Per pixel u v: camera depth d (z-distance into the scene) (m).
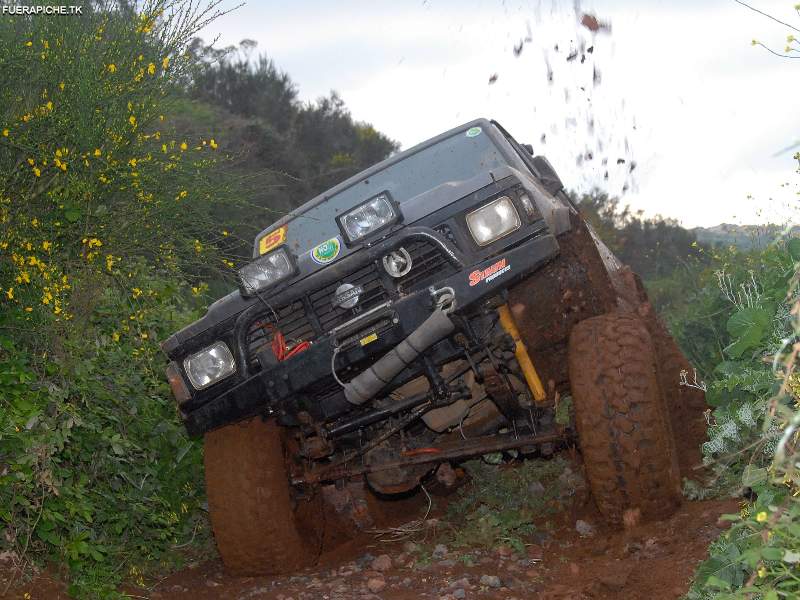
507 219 4.39
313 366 4.35
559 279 4.77
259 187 5.12
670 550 3.86
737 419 4.07
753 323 3.94
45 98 4.76
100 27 4.82
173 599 4.48
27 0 4.77
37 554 4.34
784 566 2.59
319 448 4.73
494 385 4.56
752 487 3.25
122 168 4.64
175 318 6.57
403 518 5.84
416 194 5.70
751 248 6.28
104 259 4.75
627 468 4.12
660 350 5.26
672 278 12.02
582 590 3.65
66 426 4.26
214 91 22.58
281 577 4.64
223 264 4.78
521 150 6.46
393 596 4.04
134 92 4.73
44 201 4.71
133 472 5.07
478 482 5.80
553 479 5.51
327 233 5.65
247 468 4.64
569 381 4.76
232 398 4.48
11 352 4.38
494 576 4.07
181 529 5.40
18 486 4.08
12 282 4.45
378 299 4.50
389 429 4.87
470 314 4.38
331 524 5.69
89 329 5.02
